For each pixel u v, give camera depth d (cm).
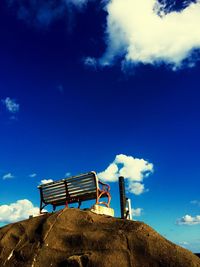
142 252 475
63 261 499
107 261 471
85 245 513
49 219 589
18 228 608
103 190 714
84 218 576
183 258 452
